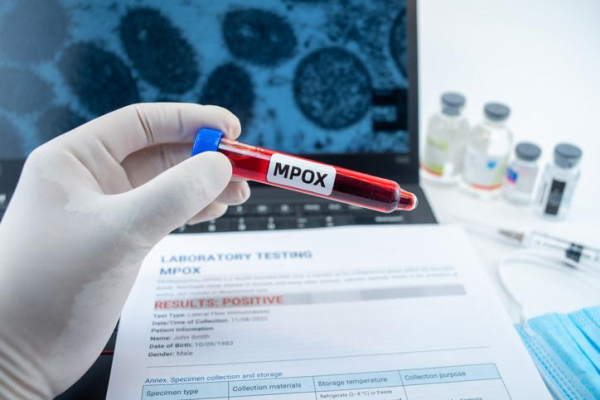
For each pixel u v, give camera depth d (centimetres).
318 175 33
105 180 36
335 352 33
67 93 42
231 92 43
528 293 38
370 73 43
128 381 32
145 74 42
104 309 32
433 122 45
